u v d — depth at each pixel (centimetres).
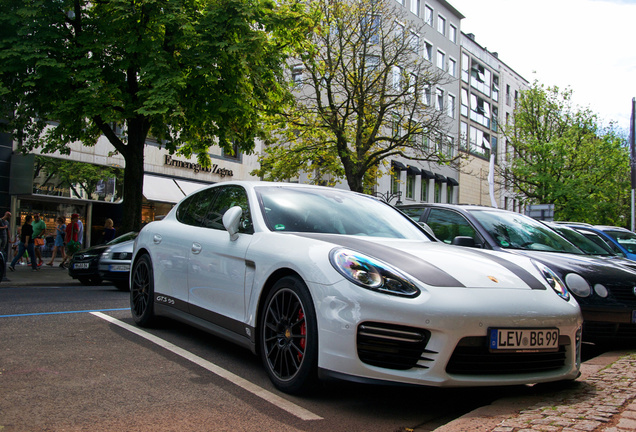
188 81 1291
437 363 312
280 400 342
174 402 331
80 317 621
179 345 485
